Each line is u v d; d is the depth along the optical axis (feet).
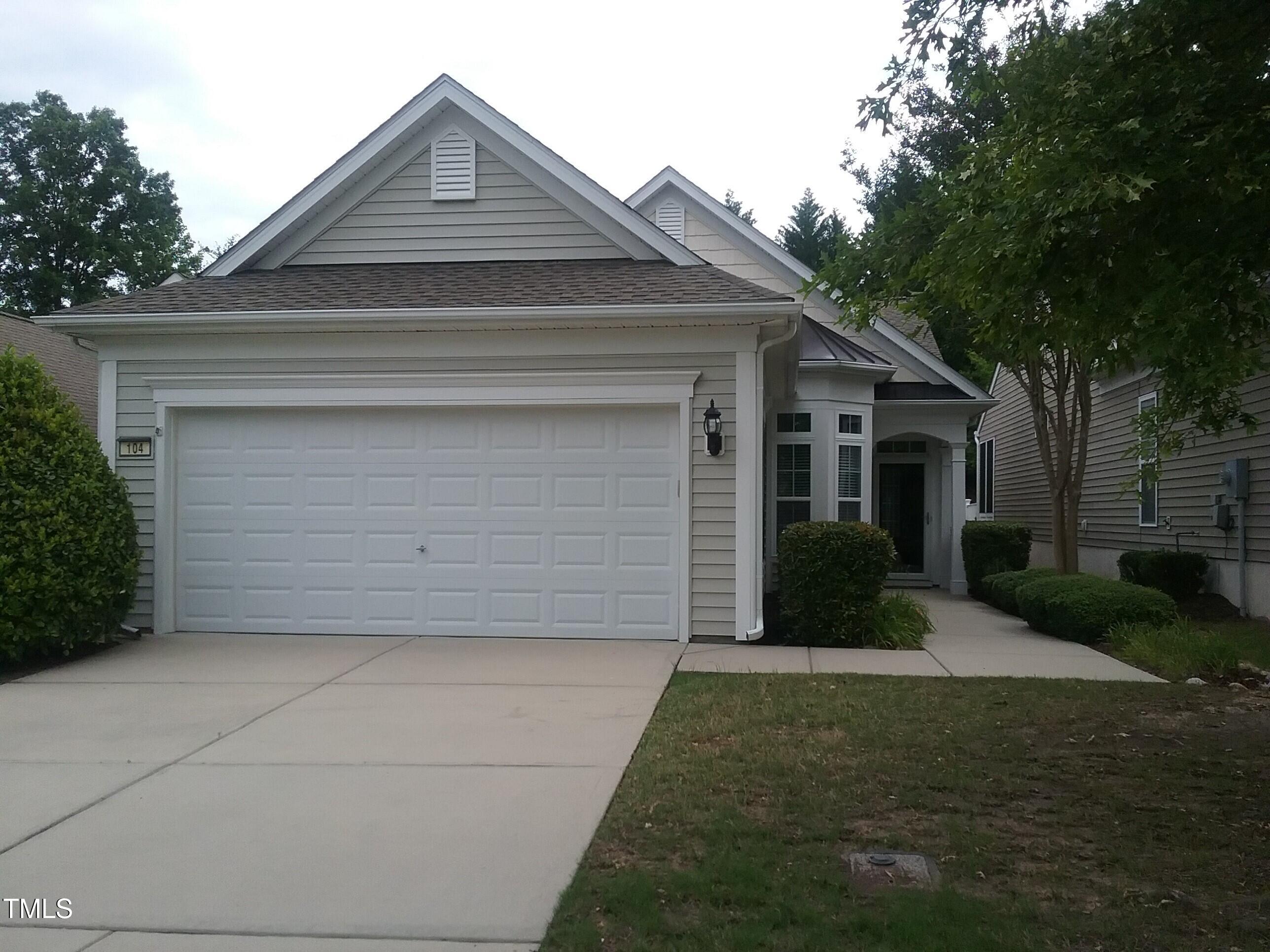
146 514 32.60
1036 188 17.19
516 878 13.42
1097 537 56.59
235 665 27.63
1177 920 11.88
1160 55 18.70
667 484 31.40
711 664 27.89
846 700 23.27
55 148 122.62
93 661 28.25
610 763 18.45
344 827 15.31
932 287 20.07
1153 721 21.50
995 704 22.98
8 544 26.68
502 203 36.32
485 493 32.04
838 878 13.11
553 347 31.42
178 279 36.17
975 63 23.18
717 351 30.96
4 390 28.07
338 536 32.48
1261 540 37.86
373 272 35.88
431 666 27.50
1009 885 12.96
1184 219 17.35
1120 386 52.54
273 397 32.22
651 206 51.16
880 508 56.95
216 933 12.03
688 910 12.28
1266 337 21.39
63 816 15.94
